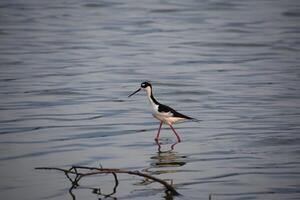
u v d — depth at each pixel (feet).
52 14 129.70
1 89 68.39
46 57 87.97
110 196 36.63
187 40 102.17
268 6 139.44
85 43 99.40
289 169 41.22
